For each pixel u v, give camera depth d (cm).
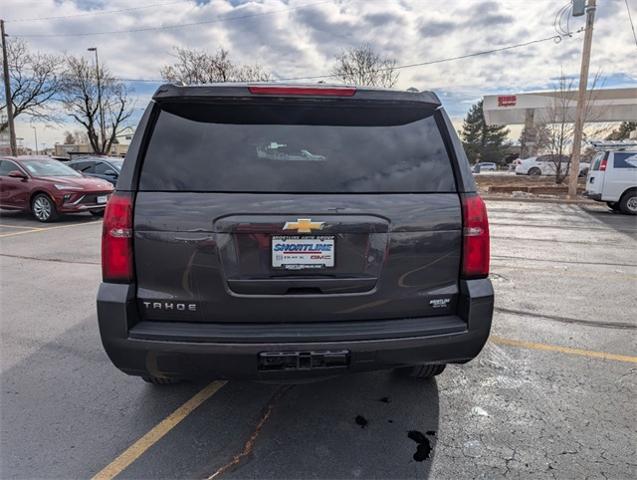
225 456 250
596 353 380
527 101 3562
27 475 234
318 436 269
